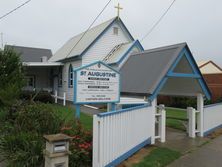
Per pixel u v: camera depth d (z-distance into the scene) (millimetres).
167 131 10914
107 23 22453
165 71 8289
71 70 22984
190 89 10469
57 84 26797
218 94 21328
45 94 20062
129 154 6926
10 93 10141
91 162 6066
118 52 20672
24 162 5684
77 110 7816
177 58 8672
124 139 6645
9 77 11273
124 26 22766
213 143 9086
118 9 22484
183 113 16453
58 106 18359
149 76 8680
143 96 8344
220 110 12086
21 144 6309
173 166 6578
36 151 5887
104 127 5715
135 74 9461
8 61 11586
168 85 11102
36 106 8555
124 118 6656
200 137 9969
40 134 6793
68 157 5172
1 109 9695
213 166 6637
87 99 7691
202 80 9828
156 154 7254
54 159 4750
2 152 6359
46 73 29188
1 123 8539
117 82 8305
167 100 20578
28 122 7461
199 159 7191
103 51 21812
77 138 6410
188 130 10094
